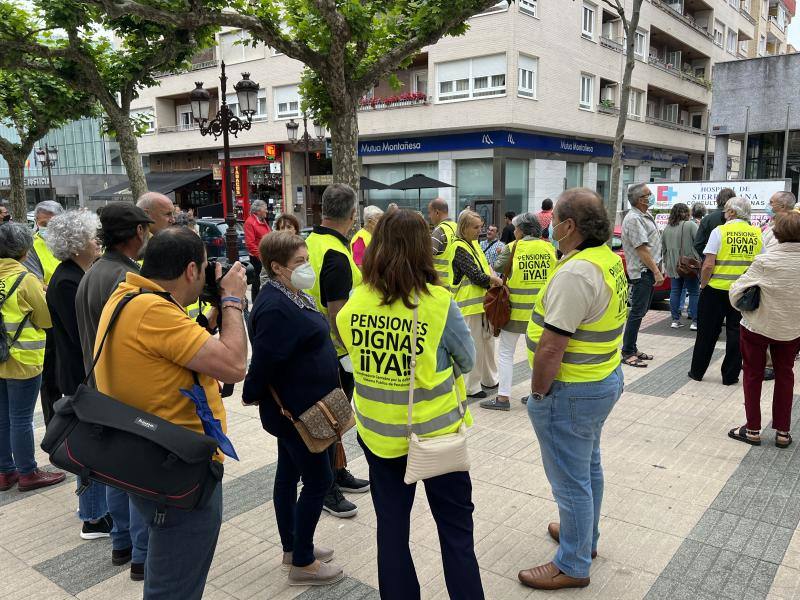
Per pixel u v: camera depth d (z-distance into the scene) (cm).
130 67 1043
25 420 412
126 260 287
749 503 371
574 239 270
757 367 452
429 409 234
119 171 4072
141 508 207
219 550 334
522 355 761
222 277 229
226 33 2814
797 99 1739
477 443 473
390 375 234
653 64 2962
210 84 2934
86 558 332
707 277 597
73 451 195
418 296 231
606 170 2839
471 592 232
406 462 238
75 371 322
